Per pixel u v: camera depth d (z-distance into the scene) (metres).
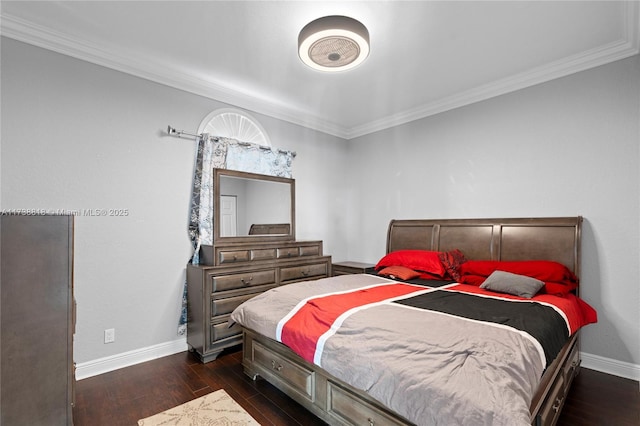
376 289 2.49
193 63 2.76
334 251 4.46
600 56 2.53
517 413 1.03
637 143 2.41
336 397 1.69
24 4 1.99
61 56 2.35
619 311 2.47
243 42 2.44
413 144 3.88
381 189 4.22
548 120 2.84
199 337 2.71
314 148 4.22
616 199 2.50
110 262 2.54
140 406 2.03
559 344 1.71
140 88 2.73
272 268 3.18
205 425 1.83
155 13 2.09
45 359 1.30
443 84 3.17
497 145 3.16
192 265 2.88
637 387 2.27
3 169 2.12
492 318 1.74
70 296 1.37
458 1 1.96
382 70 2.87
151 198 2.77
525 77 2.93
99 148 2.51
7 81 2.14
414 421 1.21
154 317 2.77
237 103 3.38
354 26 2.00
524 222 2.92
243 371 2.52
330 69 2.43
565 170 2.74
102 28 2.26
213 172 3.08
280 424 1.85
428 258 3.15
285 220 3.70
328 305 2.02
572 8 2.03
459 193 3.44
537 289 2.31
